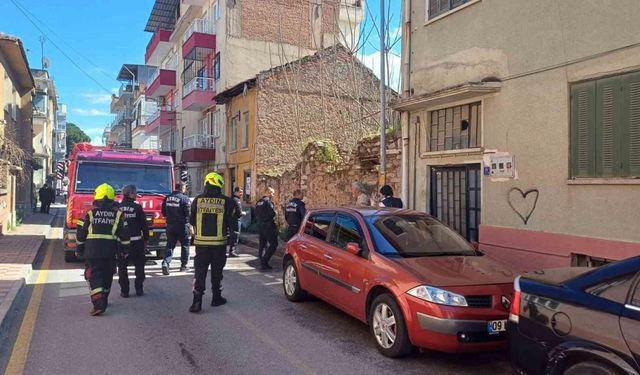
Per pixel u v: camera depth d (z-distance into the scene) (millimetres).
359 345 5742
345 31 26562
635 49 6270
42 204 28891
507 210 8117
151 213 11477
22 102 25609
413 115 10469
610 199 6547
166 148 39062
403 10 10930
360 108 18688
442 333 4859
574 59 7047
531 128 7719
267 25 26125
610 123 6582
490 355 5465
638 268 3391
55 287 8781
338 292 6414
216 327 6391
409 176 10586
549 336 3707
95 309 6855
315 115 21328
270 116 21000
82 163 11961
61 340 5805
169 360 5180
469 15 9055
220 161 25781
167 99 39188
